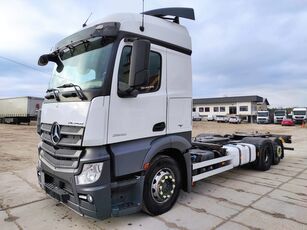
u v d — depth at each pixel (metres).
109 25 3.41
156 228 3.62
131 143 3.59
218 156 5.75
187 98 4.47
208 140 7.00
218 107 65.44
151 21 3.95
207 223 3.78
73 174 3.24
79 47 3.87
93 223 3.79
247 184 5.84
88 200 3.17
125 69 3.51
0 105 36.06
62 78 3.98
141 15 3.86
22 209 4.34
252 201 4.72
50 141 3.65
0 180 6.14
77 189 3.21
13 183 5.88
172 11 4.38
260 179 6.31
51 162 3.63
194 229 3.60
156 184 3.95
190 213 4.13
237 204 4.56
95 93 3.25
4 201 4.72
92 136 3.19
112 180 3.39
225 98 65.19
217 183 5.93
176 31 4.35
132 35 3.61
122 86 3.46
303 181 6.13
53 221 3.88
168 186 4.13
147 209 3.87
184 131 4.39
